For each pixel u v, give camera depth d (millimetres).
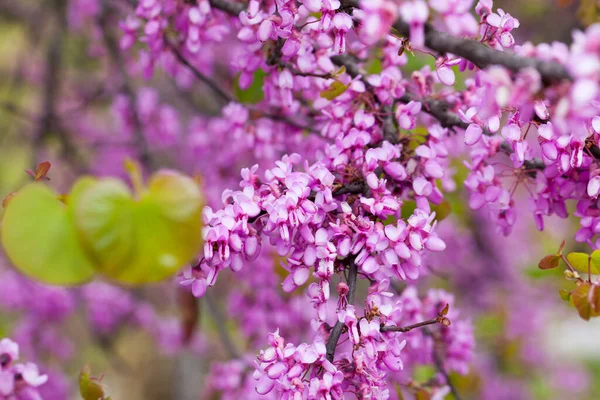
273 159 741
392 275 589
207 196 1119
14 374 611
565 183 621
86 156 1738
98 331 1680
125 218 500
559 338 2391
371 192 596
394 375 731
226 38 1068
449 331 742
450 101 664
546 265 606
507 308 1630
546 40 1526
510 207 655
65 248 501
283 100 667
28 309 1510
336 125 637
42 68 1734
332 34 631
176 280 1000
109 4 1363
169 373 2307
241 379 1024
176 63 755
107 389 629
